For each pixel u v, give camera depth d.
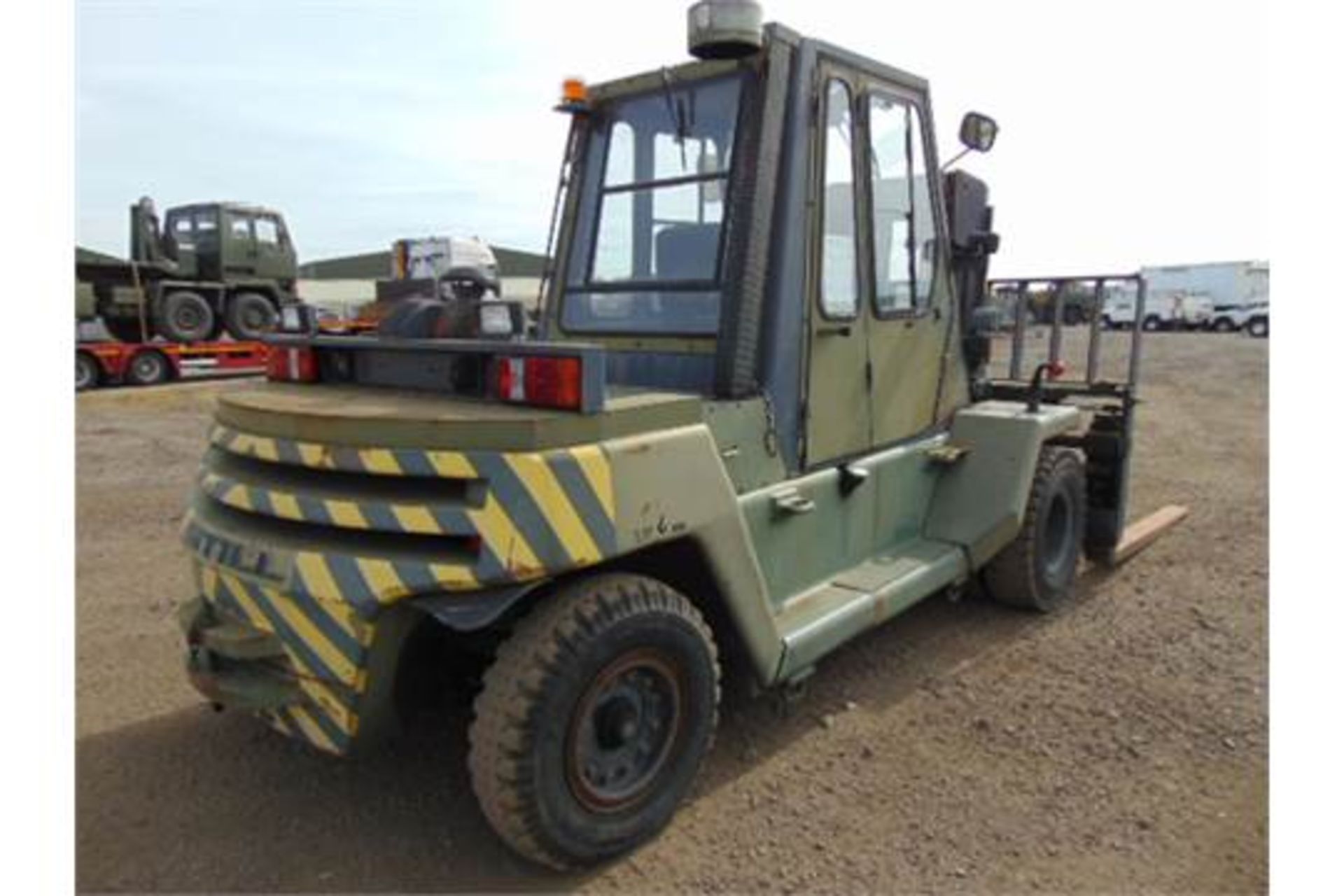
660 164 3.33
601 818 2.45
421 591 2.22
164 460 8.48
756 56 2.99
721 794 2.86
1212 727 3.31
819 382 3.31
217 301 16.52
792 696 3.16
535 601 2.44
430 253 18.98
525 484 2.19
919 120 3.87
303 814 2.75
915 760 3.08
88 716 3.35
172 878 2.45
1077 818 2.75
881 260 3.66
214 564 2.52
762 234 2.98
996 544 4.03
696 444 2.59
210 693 2.56
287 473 2.52
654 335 3.25
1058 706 3.48
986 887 2.43
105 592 4.70
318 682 2.37
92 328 14.82
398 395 2.72
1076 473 4.76
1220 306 35.84
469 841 2.63
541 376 2.34
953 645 4.11
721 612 2.82
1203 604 4.67
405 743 3.14
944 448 4.18
